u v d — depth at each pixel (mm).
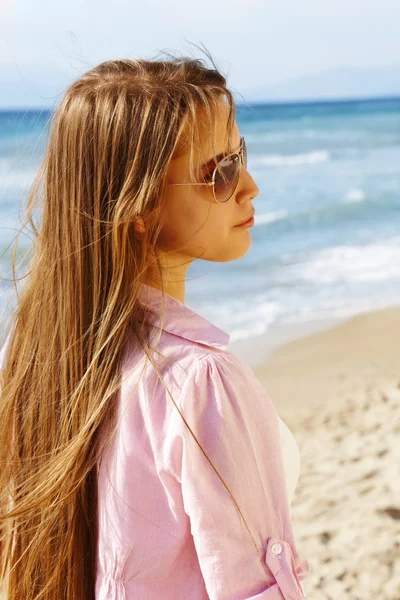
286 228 17719
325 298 10750
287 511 1203
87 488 1322
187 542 1209
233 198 1342
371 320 9359
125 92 1261
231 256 1373
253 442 1187
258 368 7703
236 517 1143
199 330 1258
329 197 22469
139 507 1211
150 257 1312
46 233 1391
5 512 1443
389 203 20609
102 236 1274
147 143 1220
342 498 4379
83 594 1325
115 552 1234
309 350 8250
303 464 4988
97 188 1273
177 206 1271
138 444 1214
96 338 1275
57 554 1334
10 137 36000
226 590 1127
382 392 6426
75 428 1274
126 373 1251
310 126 50531
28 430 1394
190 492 1147
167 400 1197
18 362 1449
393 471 4668
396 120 53250
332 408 6160
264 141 42812
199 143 1252
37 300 1405
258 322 9664
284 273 12633
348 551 3760
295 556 1196
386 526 3967
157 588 1206
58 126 1351
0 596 1490
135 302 1293
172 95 1239
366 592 3398
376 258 13406
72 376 1310
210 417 1166
